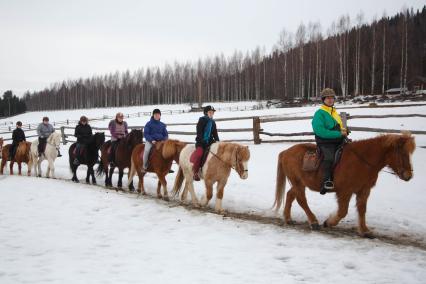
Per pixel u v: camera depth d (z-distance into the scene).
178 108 72.62
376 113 23.64
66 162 17.36
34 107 139.62
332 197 8.73
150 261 5.24
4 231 6.77
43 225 7.14
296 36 64.19
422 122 18.17
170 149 9.26
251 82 80.94
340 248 5.62
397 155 5.80
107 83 135.50
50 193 10.14
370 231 6.36
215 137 8.74
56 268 5.03
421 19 72.62
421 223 6.80
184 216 7.68
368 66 58.75
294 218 7.62
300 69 59.78
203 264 5.09
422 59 62.00
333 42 57.28
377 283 4.40
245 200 8.99
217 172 8.08
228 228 6.79
